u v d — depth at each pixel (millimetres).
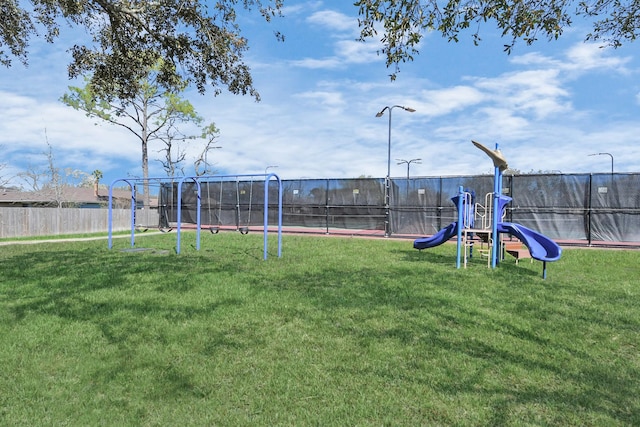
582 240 12836
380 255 9898
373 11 5160
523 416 2510
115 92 10305
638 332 4086
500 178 8625
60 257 9672
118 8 7656
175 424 2463
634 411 2568
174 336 3918
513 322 4340
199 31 8711
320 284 6246
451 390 2836
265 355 3479
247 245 12234
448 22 5145
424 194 15031
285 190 17578
